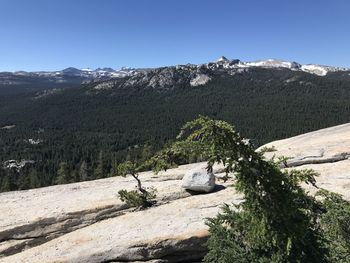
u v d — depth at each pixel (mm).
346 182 15234
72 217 15383
